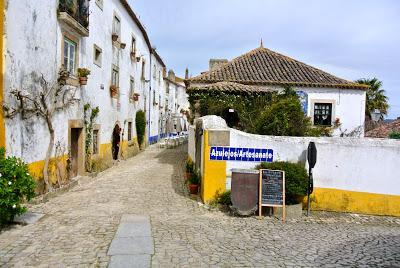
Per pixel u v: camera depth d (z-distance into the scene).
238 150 8.88
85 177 12.48
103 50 15.29
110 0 16.25
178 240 6.19
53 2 10.05
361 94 16.78
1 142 7.51
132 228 6.75
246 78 16.84
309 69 18.64
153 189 10.66
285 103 12.06
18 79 8.19
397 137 17.78
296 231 7.14
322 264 5.35
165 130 39.66
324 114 16.78
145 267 4.96
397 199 9.05
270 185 8.07
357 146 9.08
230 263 5.25
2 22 7.48
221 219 7.77
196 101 14.34
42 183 9.48
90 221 7.14
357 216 8.79
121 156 18.44
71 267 4.90
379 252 6.00
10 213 6.39
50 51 9.93
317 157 9.05
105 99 15.71
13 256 5.23
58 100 10.58
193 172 11.41
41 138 9.46
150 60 28.22
